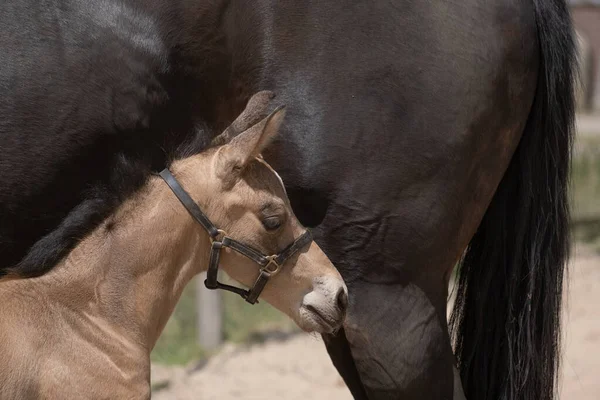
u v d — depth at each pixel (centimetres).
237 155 570
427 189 598
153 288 572
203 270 596
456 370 623
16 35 571
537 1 632
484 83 603
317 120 591
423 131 595
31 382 522
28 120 569
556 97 637
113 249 564
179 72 586
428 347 599
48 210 584
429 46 596
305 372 1168
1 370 513
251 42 597
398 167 592
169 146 592
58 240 569
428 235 600
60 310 545
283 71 595
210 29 587
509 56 612
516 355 634
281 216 586
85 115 572
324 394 1090
